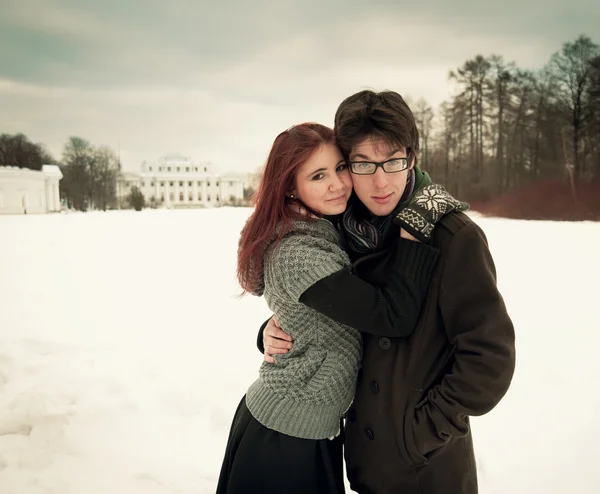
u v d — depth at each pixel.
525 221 24.77
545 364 4.50
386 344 1.60
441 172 48.75
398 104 1.55
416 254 1.49
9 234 16.91
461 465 1.64
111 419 3.73
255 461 1.77
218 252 12.44
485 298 1.42
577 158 41.41
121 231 17.95
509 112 45.53
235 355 5.04
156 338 5.64
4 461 3.20
